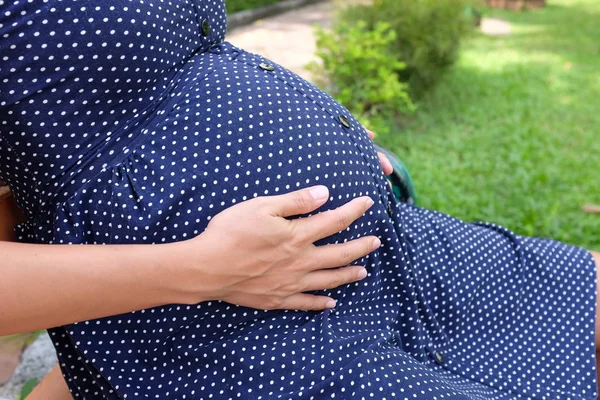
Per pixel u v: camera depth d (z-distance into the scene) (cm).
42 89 112
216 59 134
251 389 114
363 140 142
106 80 116
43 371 198
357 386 111
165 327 118
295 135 124
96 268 101
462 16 552
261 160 119
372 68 452
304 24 884
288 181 121
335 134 132
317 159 125
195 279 106
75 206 117
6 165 120
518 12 1041
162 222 113
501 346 149
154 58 121
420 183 368
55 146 116
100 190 117
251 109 123
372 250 126
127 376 120
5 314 97
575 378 142
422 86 531
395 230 146
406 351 140
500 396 137
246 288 113
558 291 156
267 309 118
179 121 119
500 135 460
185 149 117
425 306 145
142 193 114
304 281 118
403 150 435
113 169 117
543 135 450
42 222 123
